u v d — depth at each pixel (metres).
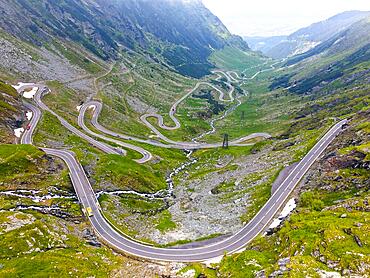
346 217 70.94
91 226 103.56
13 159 124.12
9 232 81.62
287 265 57.38
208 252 89.56
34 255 76.75
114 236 99.38
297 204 102.62
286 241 69.12
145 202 130.50
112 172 142.25
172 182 163.00
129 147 197.38
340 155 109.75
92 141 188.62
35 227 85.00
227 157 197.12
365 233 60.81
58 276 69.31
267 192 116.25
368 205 74.88
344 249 58.25
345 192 93.25
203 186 146.50
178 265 80.94
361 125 134.38
